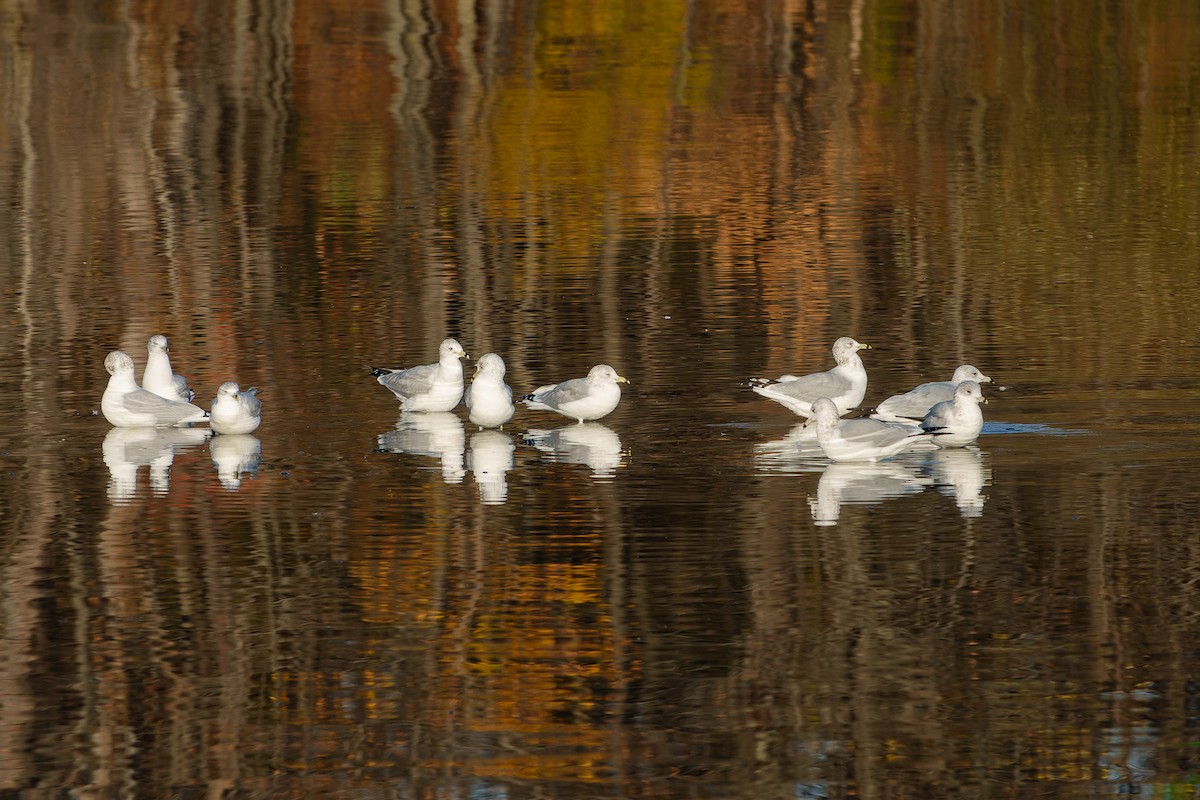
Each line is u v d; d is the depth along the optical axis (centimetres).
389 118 4584
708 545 1472
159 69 5156
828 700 1159
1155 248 2986
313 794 1043
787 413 1977
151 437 1886
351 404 2034
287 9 6075
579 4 6191
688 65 5372
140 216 3356
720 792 1039
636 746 1098
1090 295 2608
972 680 1188
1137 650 1234
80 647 1260
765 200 3531
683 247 3053
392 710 1151
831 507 1580
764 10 6144
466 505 1603
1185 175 3747
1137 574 1386
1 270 2856
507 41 5719
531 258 2964
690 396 2052
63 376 2162
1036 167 3884
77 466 1755
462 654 1239
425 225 3275
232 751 1098
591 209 3441
